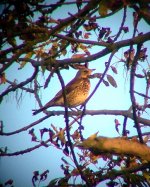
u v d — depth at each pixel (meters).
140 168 8.78
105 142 6.44
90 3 8.90
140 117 10.85
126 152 6.52
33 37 9.69
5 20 9.55
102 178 9.26
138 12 7.76
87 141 6.46
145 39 8.35
